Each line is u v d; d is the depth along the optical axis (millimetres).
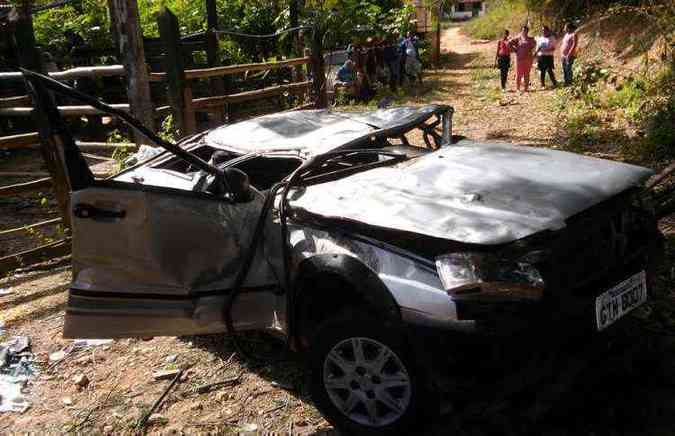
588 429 2756
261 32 12992
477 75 17188
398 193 2938
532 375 2393
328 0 12172
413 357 2535
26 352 3947
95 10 11414
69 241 5629
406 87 15766
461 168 3182
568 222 2609
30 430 3172
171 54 6820
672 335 3424
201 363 3672
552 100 11445
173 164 4227
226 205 3127
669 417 2789
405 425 2631
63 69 10789
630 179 2930
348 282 2711
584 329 2521
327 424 3020
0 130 9781
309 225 3020
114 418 3217
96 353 3898
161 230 2930
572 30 13055
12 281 5125
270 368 3551
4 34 8883
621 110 8727
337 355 2832
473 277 2344
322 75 10172
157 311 3061
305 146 3670
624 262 2787
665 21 8016
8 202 7410
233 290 3111
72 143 2762
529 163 3215
